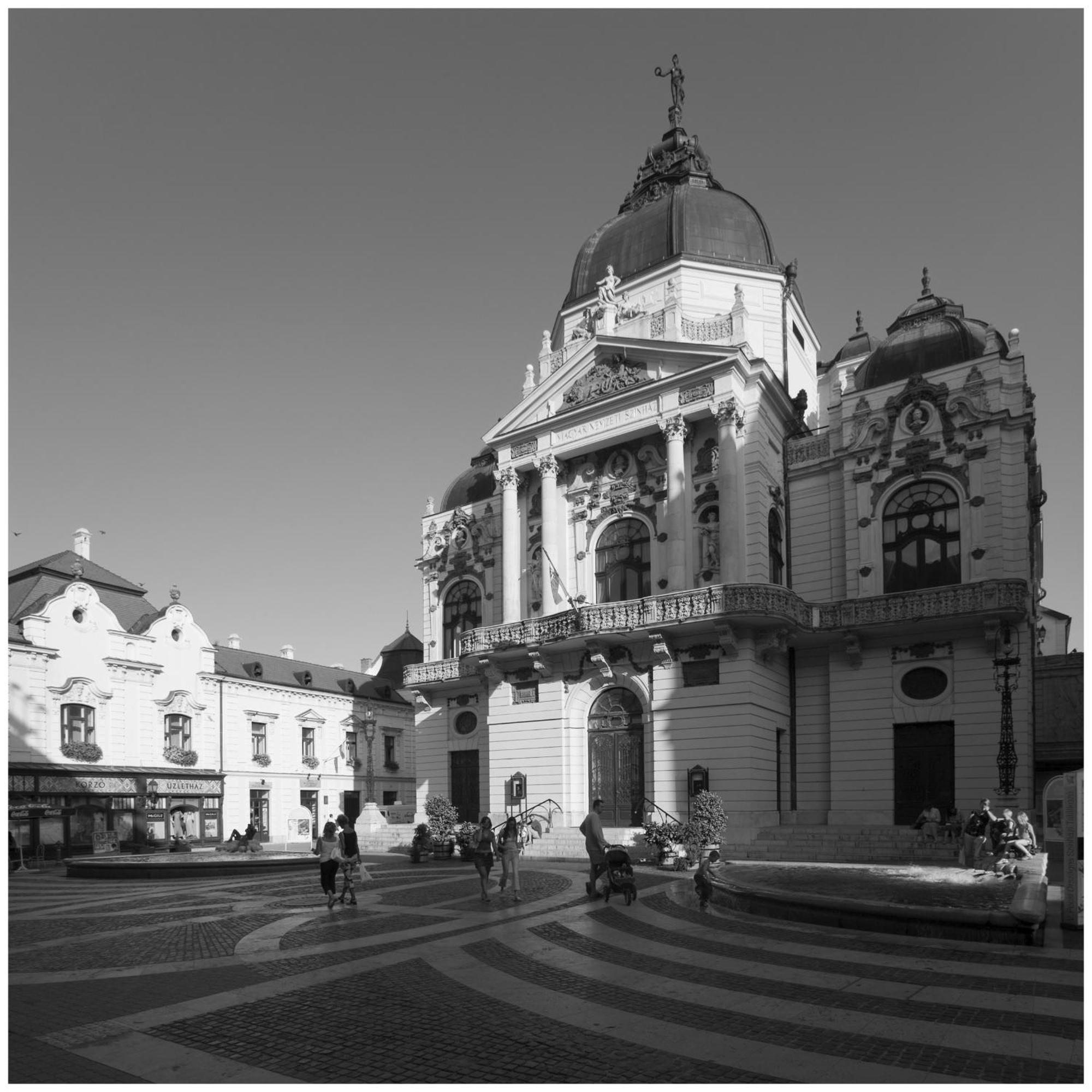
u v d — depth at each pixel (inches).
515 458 1556.3
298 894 866.8
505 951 529.0
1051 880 781.3
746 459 1325.0
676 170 1838.1
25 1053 341.4
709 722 1242.0
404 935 592.7
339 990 434.6
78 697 1694.1
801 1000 401.1
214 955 538.0
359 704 2459.4
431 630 1802.4
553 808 1371.8
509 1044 342.6
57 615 1668.3
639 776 1326.3
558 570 1487.5
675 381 1357.0
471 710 1681.8
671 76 1920.5
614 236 1744.6
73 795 1651.1
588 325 1615.4
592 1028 362.3
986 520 1227.2
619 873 751.7
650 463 1427.2
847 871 804.6
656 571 1384.1
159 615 1898.4
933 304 1445.6
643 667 1315.2
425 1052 335.0
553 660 1417.3
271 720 2181.3
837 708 1304.1
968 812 1182.9
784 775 1332.4
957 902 583.5
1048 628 2140.7
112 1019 389.1
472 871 1075.9
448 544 1791.3
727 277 1621.6
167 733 1895.9
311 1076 310.8
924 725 1240.8
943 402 1280.8
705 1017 375.9
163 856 1331.2
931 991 410.6
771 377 1355.8
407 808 2092.8
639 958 503.5
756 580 1289.4
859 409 1354.6
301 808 2234.3
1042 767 1315.2
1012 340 1263.5
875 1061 315.3
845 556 1354.6
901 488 1305.4
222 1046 347.9
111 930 657.0
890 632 1257.4
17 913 772.0
